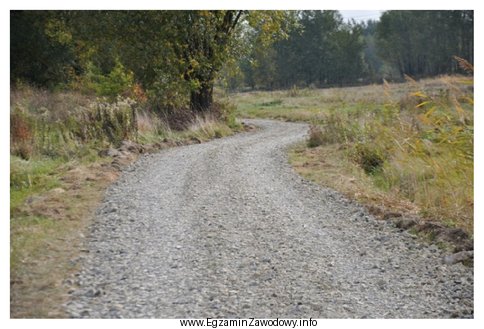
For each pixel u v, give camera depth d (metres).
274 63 86.56
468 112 10.95
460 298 6.15
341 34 89.00
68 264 6.54
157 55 21.95
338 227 8.70
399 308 5.88
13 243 7.03
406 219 8.68
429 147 11.47
